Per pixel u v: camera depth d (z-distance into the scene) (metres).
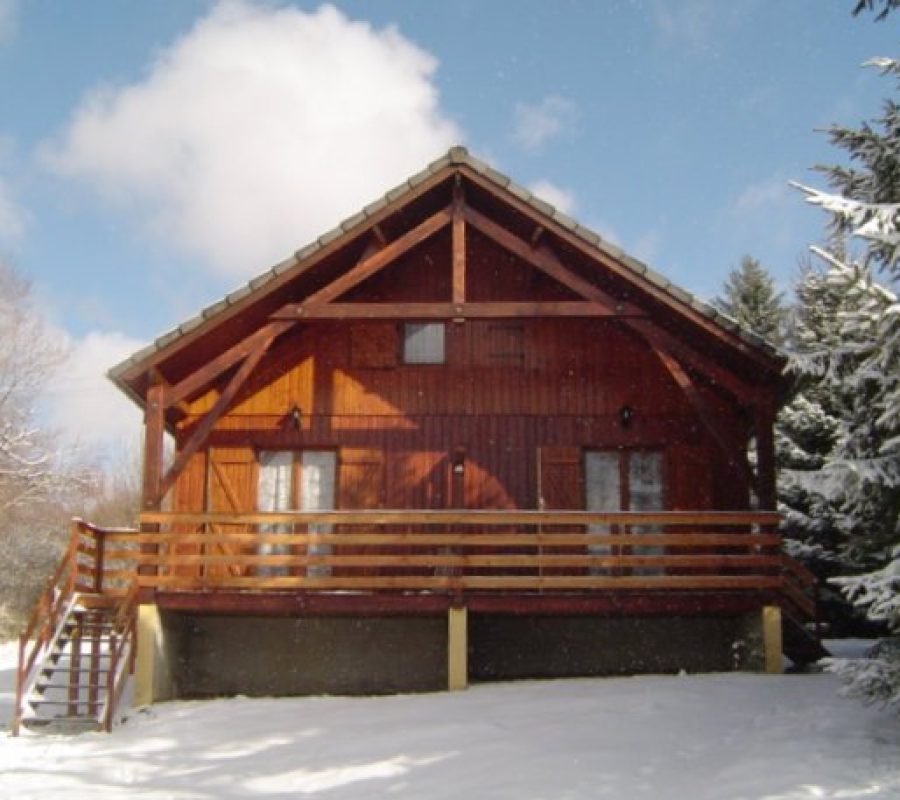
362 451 16.22
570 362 16.39
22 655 13.08
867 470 9.75
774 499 14.40
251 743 11.80
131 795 9.80
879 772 8.79
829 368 10.15
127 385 14.88
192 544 15.95
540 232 15.23
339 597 14.38
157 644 14.27
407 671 15.23
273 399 16.39
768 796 8.41
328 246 14.77
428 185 15.03
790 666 14.83
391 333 16.53
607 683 13.57
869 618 9.27
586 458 16.27
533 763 10.17
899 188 10.98
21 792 10.01
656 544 14.34
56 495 37.47
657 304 15.27
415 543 14.34
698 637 15.36
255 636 15.47
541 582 14.23
